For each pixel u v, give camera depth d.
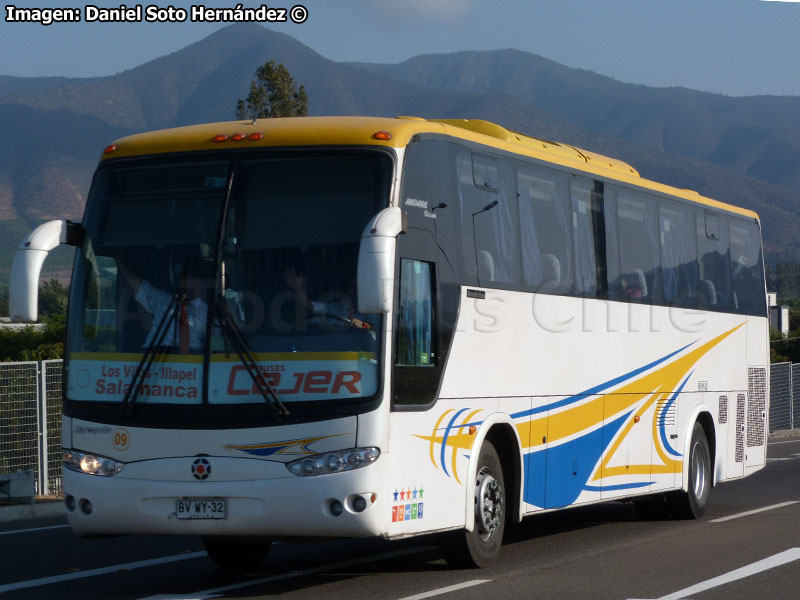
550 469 18.50
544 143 20.09
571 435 19.27
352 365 13.74
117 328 14.42
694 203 25.14
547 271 18.59
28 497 26.08
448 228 15.77
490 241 16.95
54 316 44.66
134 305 14.40
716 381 25.81
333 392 13.70
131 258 14.53
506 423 17.09
